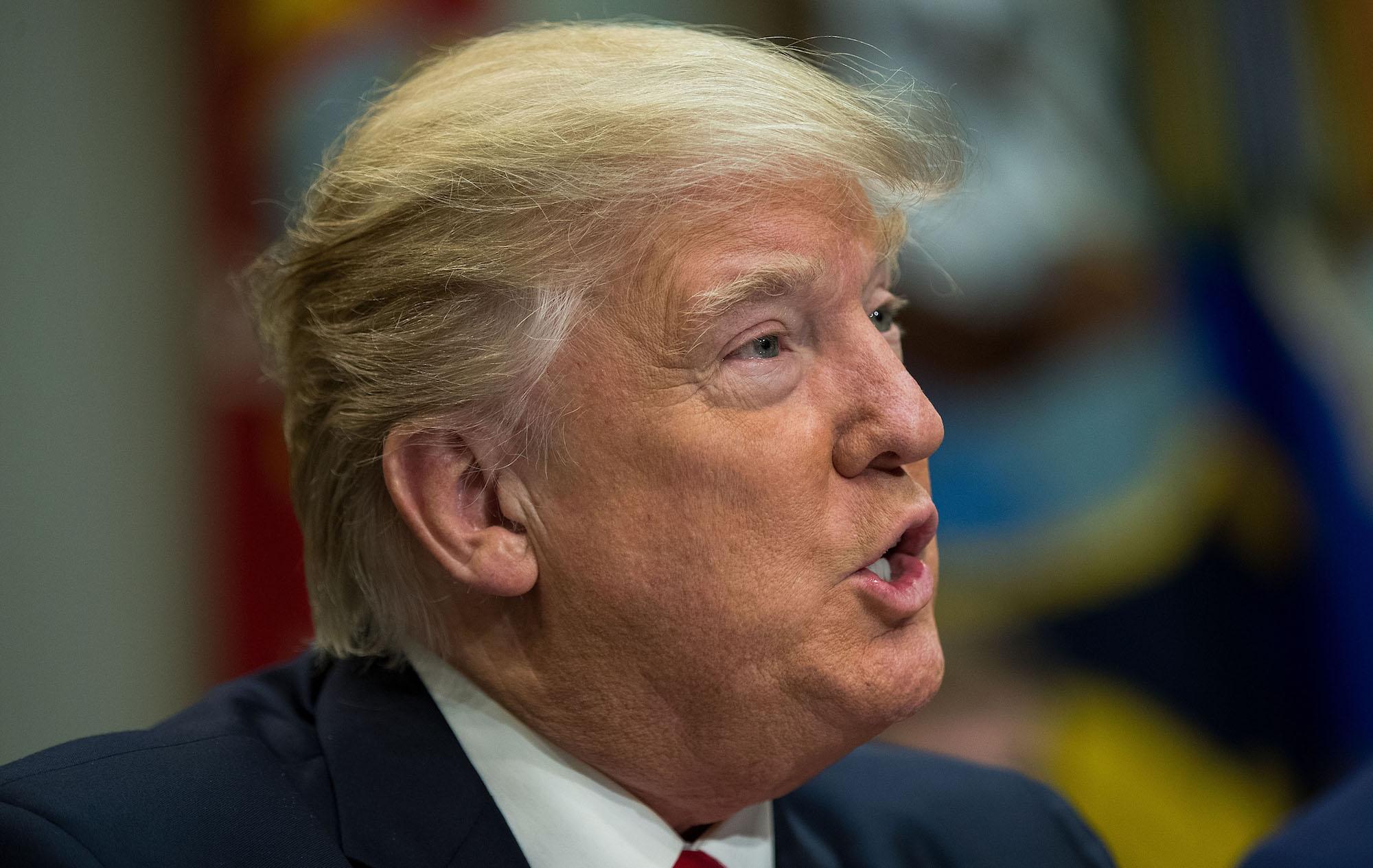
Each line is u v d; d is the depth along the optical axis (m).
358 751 1.59
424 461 1.56
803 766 1.56
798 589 1.47
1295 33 3.71
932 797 1.99
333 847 1.48
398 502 1.56
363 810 1.54
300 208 1.81
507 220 1.50
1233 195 3.66
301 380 1.67
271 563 3.67
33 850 1.38
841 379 1.51
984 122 3.48
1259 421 3.64
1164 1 3.65
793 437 1.48
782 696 1.50
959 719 3.56
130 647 3.78
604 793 1.59
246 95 3.61
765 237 1.47
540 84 1.57
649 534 1.48
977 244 3.47
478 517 1.56
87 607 3.75
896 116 1.60
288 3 3.56
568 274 1.48
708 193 1.46
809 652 1.48
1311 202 3.71
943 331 3.49
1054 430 3.54
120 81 3.77
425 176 1.54
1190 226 3.65
